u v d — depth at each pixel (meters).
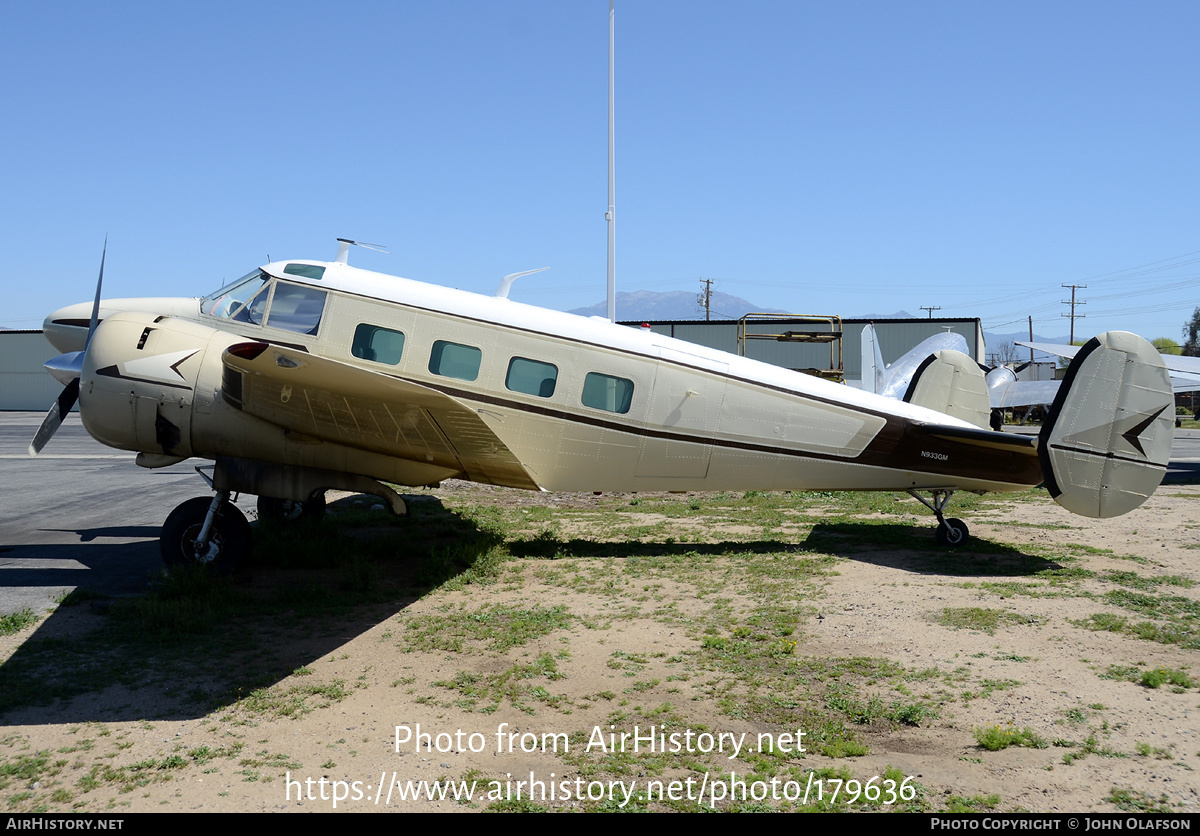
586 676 5.77
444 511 13.34
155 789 4.09
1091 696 5.32
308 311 8.77
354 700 5.30
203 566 8.03
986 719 4.98
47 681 5.51
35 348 58.19
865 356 21.31
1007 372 30.02
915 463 10.19
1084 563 9.36
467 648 6.36
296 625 6.91
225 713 5.06
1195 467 22.16
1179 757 4.45
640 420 9.54
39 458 22.00
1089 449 9.34
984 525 12.15
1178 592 7.97
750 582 8.51
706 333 47.41
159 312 9.21
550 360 9.25
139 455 8.83
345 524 11.70
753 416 9.86
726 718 5.04
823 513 13.50
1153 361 9.34
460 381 9.00
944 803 3.98
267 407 7.90
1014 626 6.86
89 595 7.58
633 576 8.80
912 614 7.25
